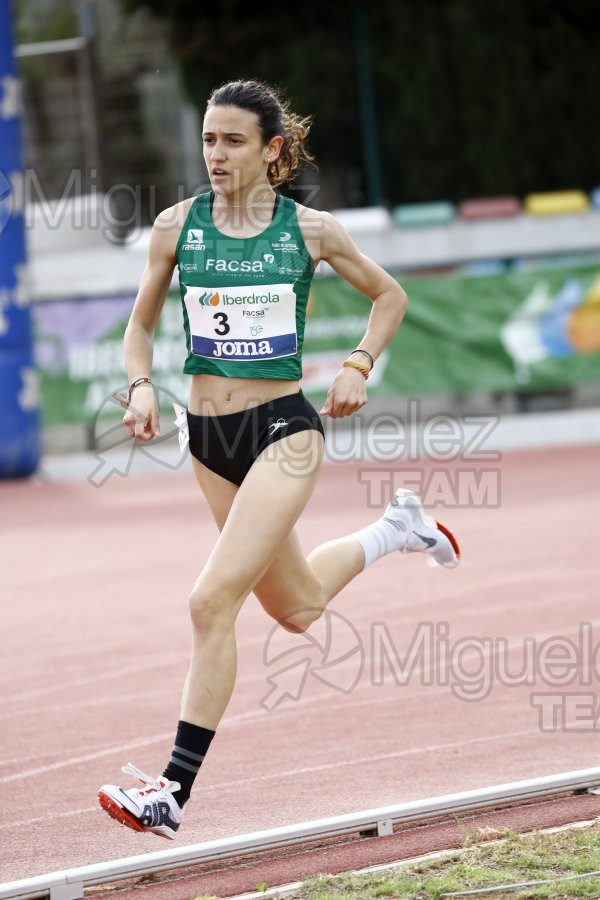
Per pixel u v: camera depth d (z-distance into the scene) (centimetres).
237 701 1941
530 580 2745
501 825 1359
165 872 1267
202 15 9319
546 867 1228
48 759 1689
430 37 8994
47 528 4006
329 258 1345
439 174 9069
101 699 1983
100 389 5547
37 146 8894
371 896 1164
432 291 5719
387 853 1291
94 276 5794
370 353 1359
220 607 1252
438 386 5728
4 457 5222
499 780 1530
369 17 9081
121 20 9488
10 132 4991
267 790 1530
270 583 1367
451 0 8956
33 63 9075
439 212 6550
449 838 1326
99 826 1430
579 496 4022
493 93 8969
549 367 5731
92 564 3297
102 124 5806
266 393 1315
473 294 5716
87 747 1736
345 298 5506
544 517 3616
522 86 8975
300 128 1363
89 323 5522
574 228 6506
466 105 9000
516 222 6519
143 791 1222
